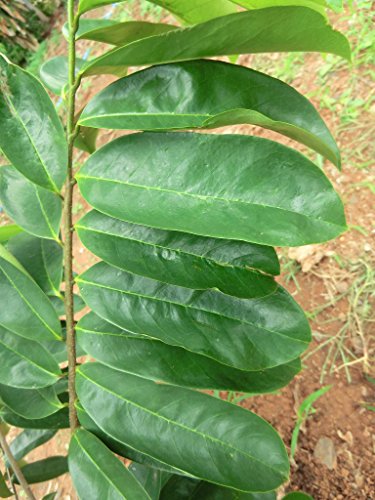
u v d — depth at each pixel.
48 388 0.24
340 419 0.39
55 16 1.46
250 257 0.18
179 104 0.17
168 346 0.21
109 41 0.19
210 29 0.15
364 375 0.39
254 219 0.15
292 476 0.38
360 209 0.47
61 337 0.23
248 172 0.16
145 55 0.16
